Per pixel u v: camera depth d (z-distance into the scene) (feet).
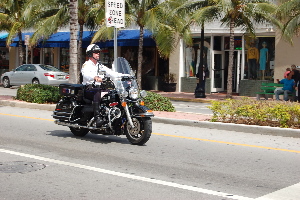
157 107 51.11
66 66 112.06
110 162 27.81
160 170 26.05
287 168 27.07
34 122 44.34
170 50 82.58
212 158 29.50
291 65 74.33
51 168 26.11
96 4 85.51
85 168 26.21
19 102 56.70
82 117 34.45
